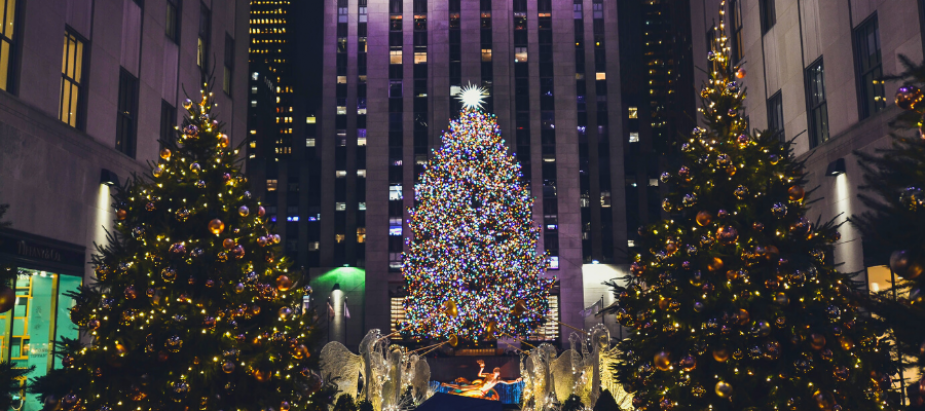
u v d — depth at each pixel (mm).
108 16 20516
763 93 26781
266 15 184625
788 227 10359
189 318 10070
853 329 9992
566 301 65188
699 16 31969
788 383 9930
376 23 70750
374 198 67188
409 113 68812
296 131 85125
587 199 69188
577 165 68250
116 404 9859
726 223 10359
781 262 9922
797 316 9969
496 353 54969
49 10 17516
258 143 139125
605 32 72250
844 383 9820
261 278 10953
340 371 16141
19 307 16422
